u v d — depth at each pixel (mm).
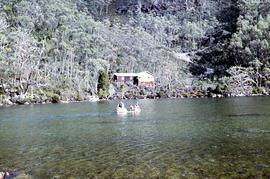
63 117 49312
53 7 194750
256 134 28422
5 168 18484
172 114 50812
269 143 24062
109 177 16406
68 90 114438
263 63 159500
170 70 161250
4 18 154750
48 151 22953
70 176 16703
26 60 113250
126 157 20656
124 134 30406
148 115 50125
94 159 20266
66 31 178125
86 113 56094
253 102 76688
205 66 199000
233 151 21734
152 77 153375
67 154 21844
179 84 146875
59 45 159500
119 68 179875
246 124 35625
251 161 18953
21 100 91875
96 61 146750
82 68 153125
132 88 136500
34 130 34719
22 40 123000
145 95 126750
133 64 182250
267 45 164125
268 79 149125
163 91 134125
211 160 19422
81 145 25078
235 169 17406
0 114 56156
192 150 22375
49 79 121688
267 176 16094
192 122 39062
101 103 91750
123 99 119312
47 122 42656
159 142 25672
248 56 175625
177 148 23156
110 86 131375
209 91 129000
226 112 51500
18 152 22781
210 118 43188
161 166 18297
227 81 133375
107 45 189625
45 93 103938
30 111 62594
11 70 104750
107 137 28797
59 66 142125
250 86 133500
